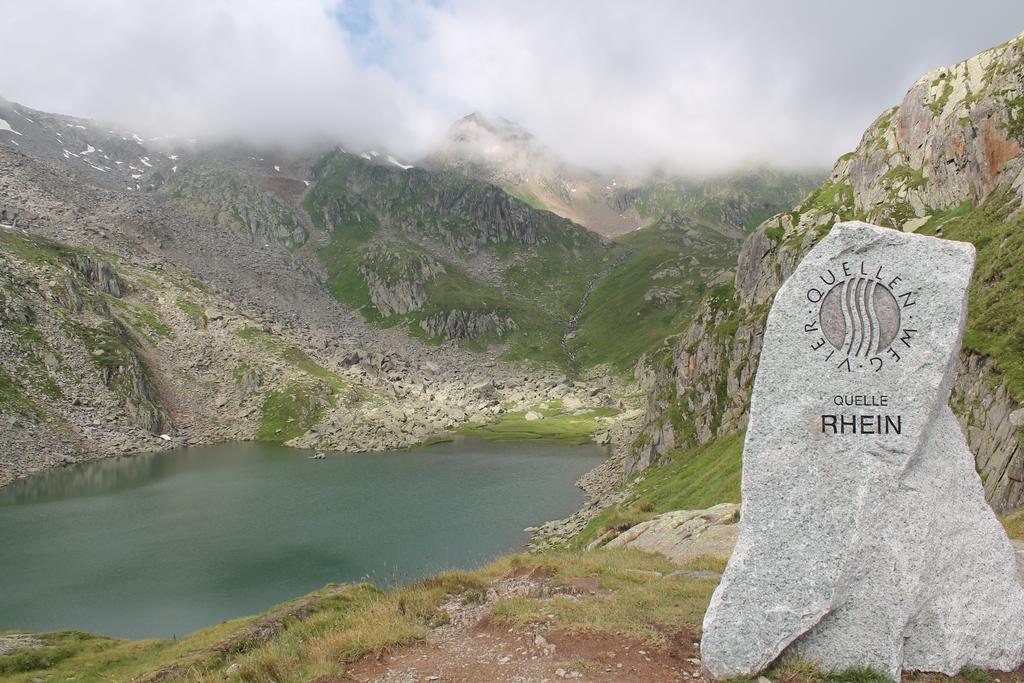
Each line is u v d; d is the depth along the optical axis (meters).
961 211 97.81
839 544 11.97
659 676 12.28
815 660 12.02
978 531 12.41
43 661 27.03
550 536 83.69
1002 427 35.81
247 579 70.69
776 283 114.06
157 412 178.50
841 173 138.00
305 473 133.12
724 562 22.36
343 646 14.96
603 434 179.38
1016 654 12.34
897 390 12.15
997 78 102.56
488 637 15.15
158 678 19.95
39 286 188.00
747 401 98.06
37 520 95.94
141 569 74.12
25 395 155.50
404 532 89.12
